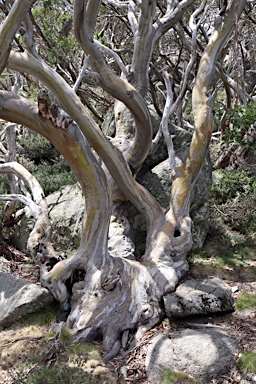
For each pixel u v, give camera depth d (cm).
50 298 469
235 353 386
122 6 646
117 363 399
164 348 395
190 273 519
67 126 412
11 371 380
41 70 408
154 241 509
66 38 738
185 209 524
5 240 681
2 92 403
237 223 686
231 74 885
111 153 463
